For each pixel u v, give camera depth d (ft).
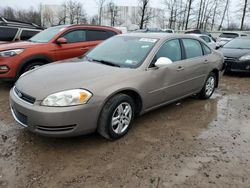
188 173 9.96
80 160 10.57
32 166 10.06
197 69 16.79
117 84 11.62
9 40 29.25
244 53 28.60
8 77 18.94
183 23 115.55
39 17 133.59
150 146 11.85
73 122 10.44
